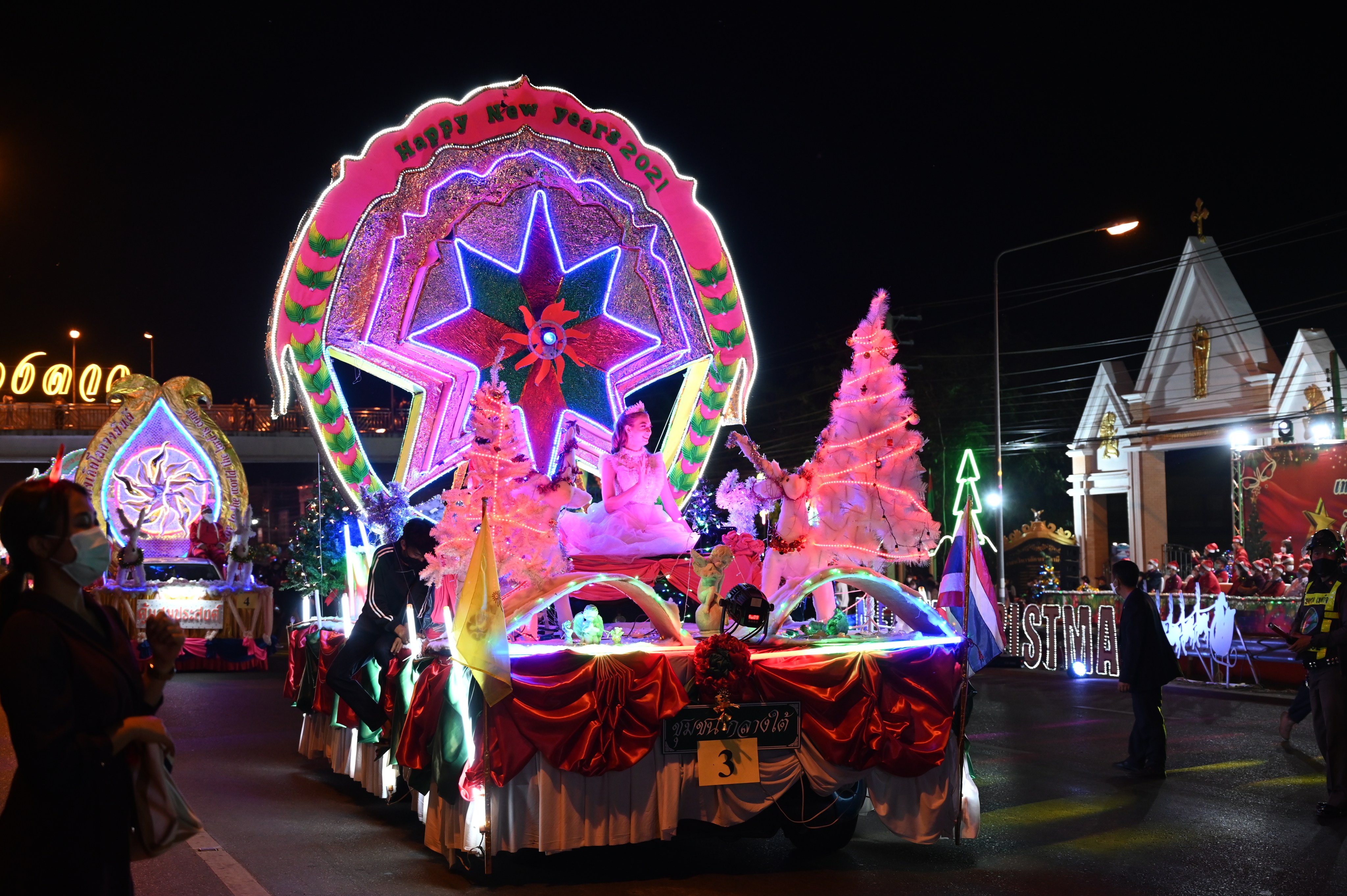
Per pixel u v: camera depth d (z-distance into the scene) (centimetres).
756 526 865
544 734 578
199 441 2005
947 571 717
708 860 656
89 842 308
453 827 606
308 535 1160
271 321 768
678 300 901
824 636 755
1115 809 794
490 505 668
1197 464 3095
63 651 311
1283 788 874
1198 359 2723
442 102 815
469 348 829
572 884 597
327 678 739
